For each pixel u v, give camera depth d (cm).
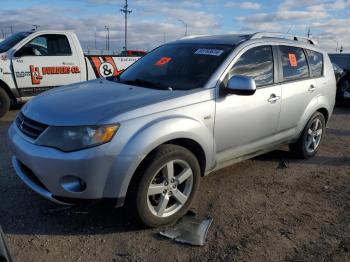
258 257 308
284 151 592
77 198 309
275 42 477
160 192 337
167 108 339
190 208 387
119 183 308
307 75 526
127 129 309
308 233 348
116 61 946
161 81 410
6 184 429
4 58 779
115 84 413
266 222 366
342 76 1127
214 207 393
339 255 315
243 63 421
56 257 300
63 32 857
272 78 459
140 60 491
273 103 452
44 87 838
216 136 385
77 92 377
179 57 442
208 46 443
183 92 366
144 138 312
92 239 326
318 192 444
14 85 797
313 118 542
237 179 472
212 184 452
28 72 809
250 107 418
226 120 390
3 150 553
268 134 461
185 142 358
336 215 386
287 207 401
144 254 308
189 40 486
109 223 352
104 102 336
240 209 391
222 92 388
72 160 298
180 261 300
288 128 497
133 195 321
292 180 478
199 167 365
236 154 423
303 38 549
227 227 354
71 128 304
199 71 402
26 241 319
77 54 873
